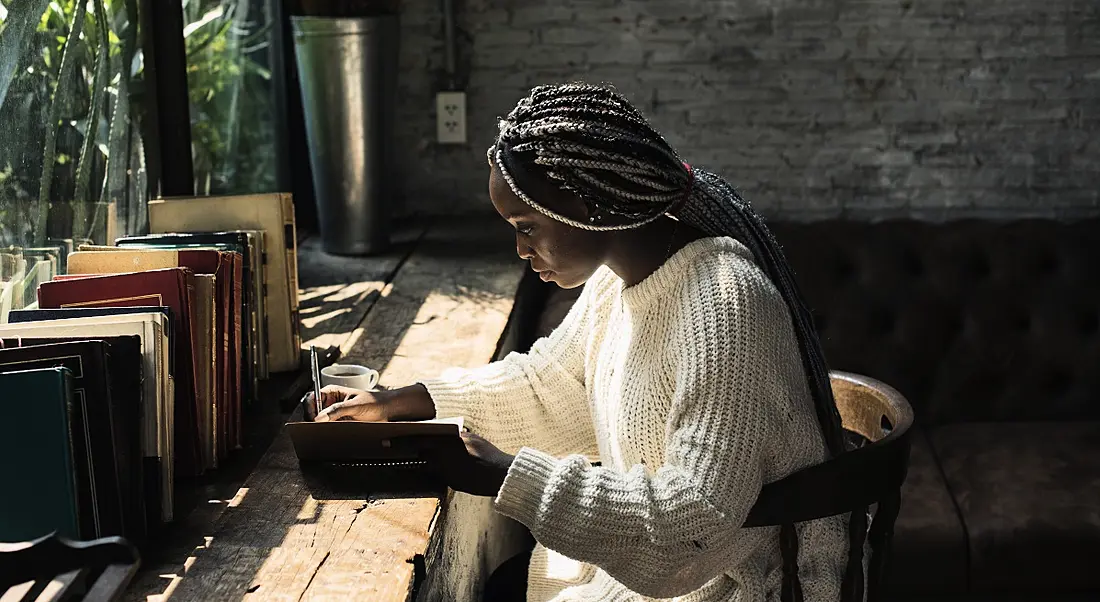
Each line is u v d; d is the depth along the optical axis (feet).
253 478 5.26
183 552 4.52
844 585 4.90
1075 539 7.90
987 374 9.51
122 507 4.46
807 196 11.32
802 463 4.66
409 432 4.91
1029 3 10.73
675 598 4.94
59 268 6.62
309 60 9.25
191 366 5.18
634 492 4.45
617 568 4.51
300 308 8.21
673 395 4.78
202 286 5.30
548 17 10.98
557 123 4.63
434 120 11.23
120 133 7.38
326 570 4.37
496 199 4.88
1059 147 11.07
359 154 9.49
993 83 10.94
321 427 5.02
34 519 4.23
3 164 5.97
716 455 4.44
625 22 10.96
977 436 9.14
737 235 4.99
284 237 6.66
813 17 10.87
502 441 5.73
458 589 5.86
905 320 9.52
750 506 4.48
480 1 10.94
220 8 9.03
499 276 9.11
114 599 3.40
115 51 7.27
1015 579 7.97
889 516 5.01
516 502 4.62
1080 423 9.36
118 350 4.47
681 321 4.68
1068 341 9.45
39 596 3.33
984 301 9.50
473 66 11.12
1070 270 9.50
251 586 4.25
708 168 11.31
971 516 8.06
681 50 11.01
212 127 8.98
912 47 10.89
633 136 4.65
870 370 9.52
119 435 4.45
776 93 11.08
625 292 5.00
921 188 11.23
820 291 9.56
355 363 6.97
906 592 8.04
